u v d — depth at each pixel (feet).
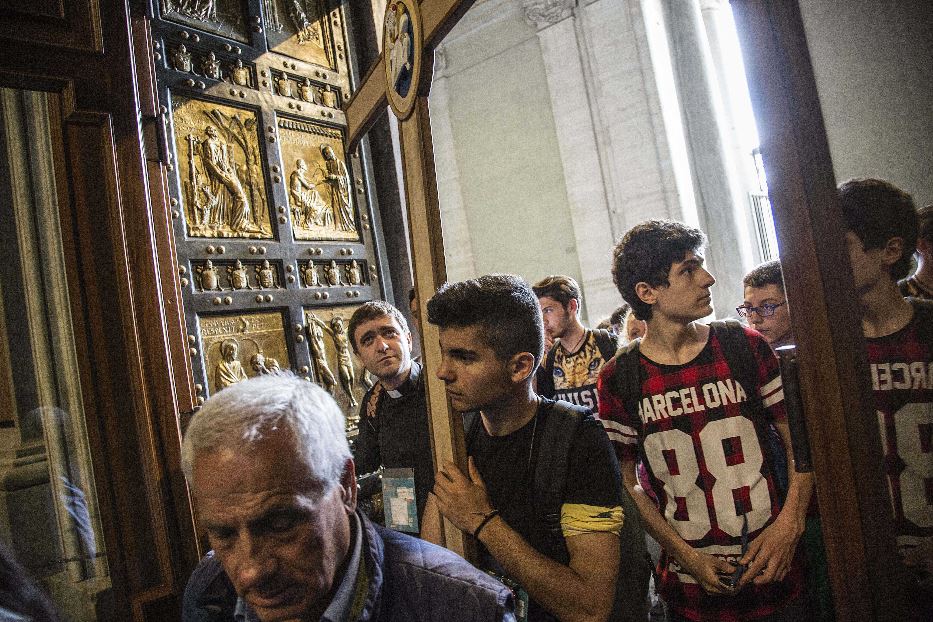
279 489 2.54
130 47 7.22
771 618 4.74
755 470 4.79
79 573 6.73
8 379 6.90
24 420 6.90
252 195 9.73
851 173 3.08
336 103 11.24
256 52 10.12
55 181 6.72
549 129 24.45
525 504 4.22
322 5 11.32
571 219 24.14
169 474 6.97
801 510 4.46
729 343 4.87
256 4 10.25
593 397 8.80
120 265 6.88
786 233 3.25
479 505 4.18
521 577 3.87
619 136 22.56
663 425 5.01
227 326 9.14
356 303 10.92
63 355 6.86
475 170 26.58
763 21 3.23
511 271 25.76
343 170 11.11
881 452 3.05
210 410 2.70
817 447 3.20
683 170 21.94
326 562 2.70
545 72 24.27
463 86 26.73
